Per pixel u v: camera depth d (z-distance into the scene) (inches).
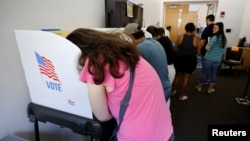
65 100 34.5
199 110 105.1
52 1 49.1
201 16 216.7
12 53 40.1
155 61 57.4
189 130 84.0
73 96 33.0
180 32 227.5
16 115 43.3
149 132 30.5
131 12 96.2
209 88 134.0
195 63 110.4
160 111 32.7
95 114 31.3
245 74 188.2
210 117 96.9
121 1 82.7
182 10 221.3
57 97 35.1
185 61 109.7
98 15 73.9
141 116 30.0
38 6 44.9
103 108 29.9
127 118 30.0
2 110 39.8
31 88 37.9
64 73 31.5
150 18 177.3
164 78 61.2
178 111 103.5
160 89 33.9
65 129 56.9
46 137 51.2
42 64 33.4
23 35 32.5
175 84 125.8
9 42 39.1
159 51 60.1
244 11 191.8
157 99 32.2
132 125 30.0
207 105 112.3
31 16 43.3
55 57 30.9
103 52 26.5
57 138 54.9
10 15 38.4
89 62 26.5
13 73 41.0
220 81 164.2
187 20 223.0
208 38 135.7
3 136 40.7
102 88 28.3
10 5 38.2
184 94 130.3
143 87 29.9
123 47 28.5
